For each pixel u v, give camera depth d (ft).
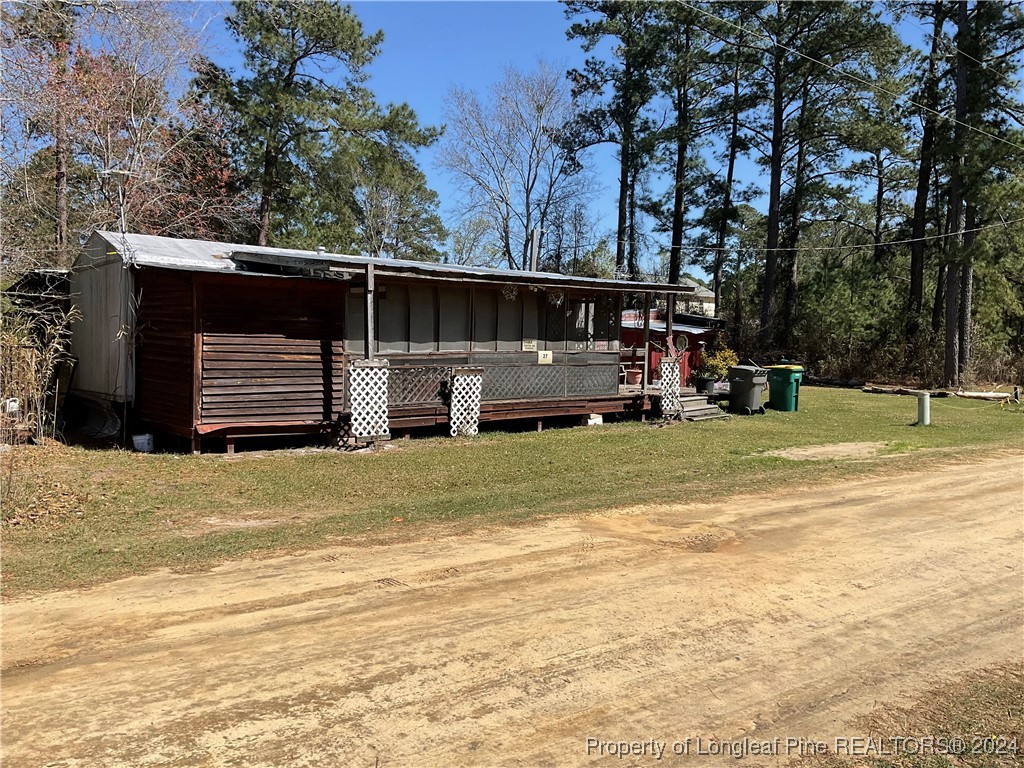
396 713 11.59
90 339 46.06
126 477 30.60
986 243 87.30
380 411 41.27
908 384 102.17
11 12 47.88
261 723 11.14
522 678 12.91
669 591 17.58
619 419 58.18
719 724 11.66
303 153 88.33
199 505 26.48
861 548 21.86
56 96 55.26
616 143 130.62
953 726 11.87
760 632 15.38
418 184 114.42
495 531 22.71
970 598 17.90
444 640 14.37
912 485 31.99
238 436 38.11
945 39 101.76
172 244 45.09
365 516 24.73
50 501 25.36
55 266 57.62
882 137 106.73
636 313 77.71
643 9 119.65
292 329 39.73
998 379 103.60
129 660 13.17
